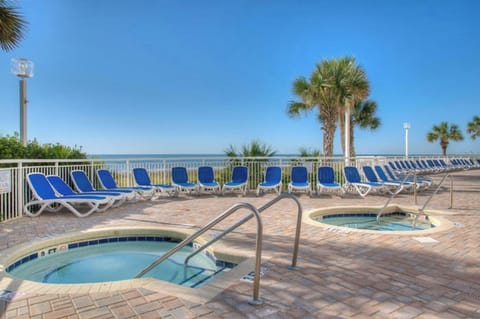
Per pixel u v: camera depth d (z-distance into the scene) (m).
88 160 8.12
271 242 4.14
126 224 5.40
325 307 2.30
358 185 9.16
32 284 2.70
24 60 7.64
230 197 8.99
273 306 2.31
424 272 3.04
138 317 2.15
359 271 3.05
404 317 2.16
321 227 5.01
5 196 5.71
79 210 6.79
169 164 9.80
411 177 10.65
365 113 17.02
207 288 2.62
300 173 9.51
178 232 4.86
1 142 6.51
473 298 2.46
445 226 5.00
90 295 2.49
